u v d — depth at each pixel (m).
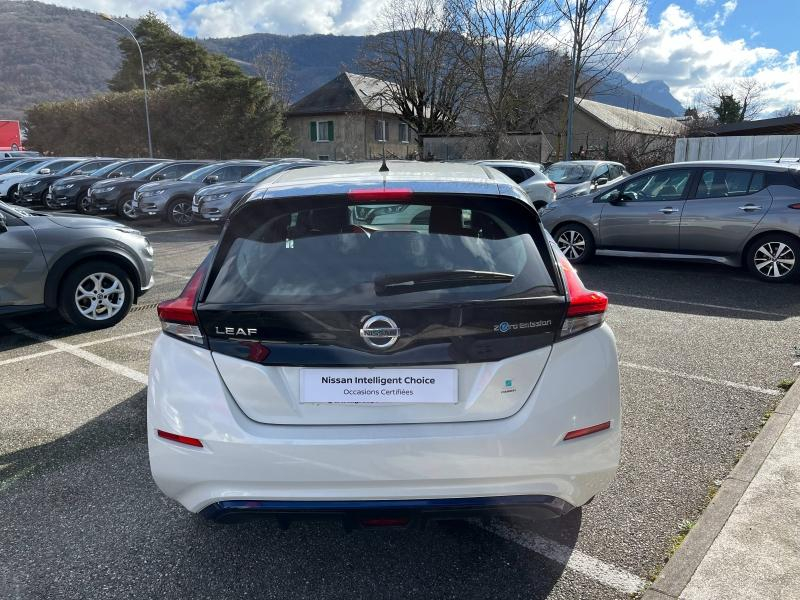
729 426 3.79
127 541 2.78
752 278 8.20
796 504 2.88
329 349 2.15
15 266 5.51
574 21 21.30
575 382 2.25
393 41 33.91
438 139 28.59
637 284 7.91
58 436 3.82
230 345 2.20
